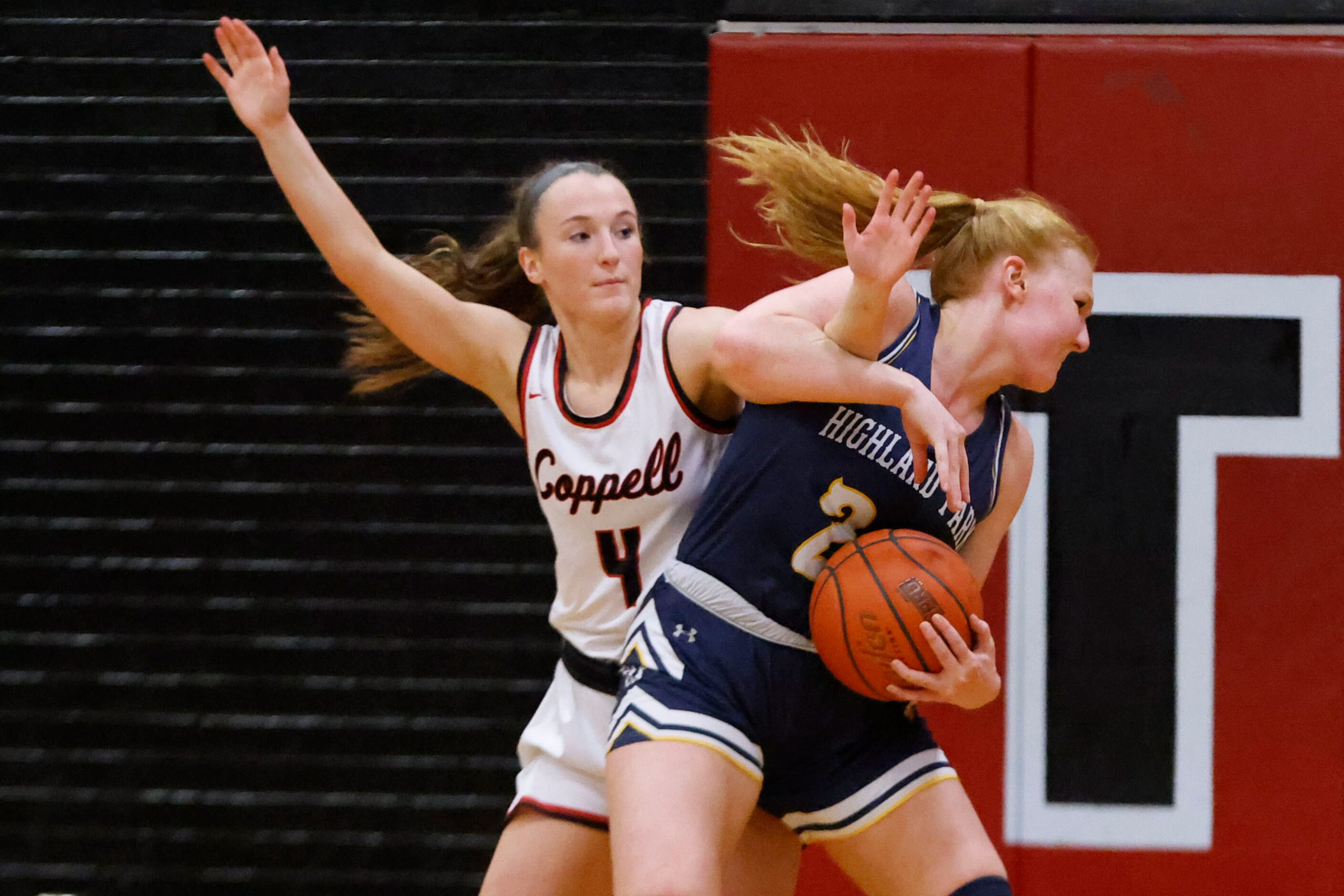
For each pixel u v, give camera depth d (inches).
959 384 281.3
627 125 461.1
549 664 457.1
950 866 274.4
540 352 311.0
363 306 463.2
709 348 296.8
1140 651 411.5
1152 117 412.2
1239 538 410.3
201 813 457.7
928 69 416.5
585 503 301.4
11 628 464.4
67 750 461.7
